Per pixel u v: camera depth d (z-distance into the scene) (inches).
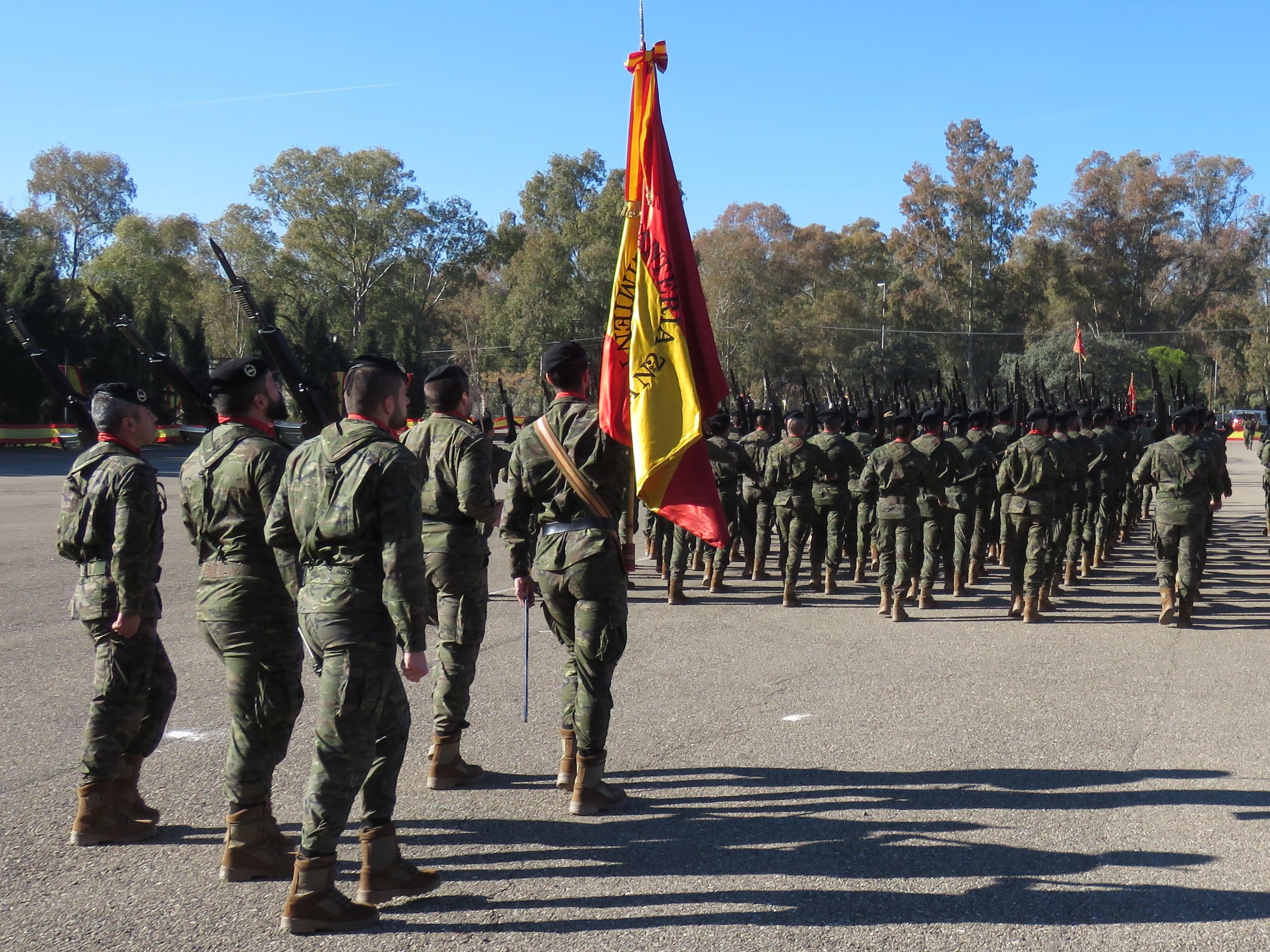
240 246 2529.5
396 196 2615.7
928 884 155.3
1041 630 350.9
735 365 2817.4
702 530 201.5
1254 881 155.1
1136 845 168.7
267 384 165.2
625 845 171.3
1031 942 137.3
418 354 2508.6
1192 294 3134.8
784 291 2955.2
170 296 2495.1
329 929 141.0
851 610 393.4
